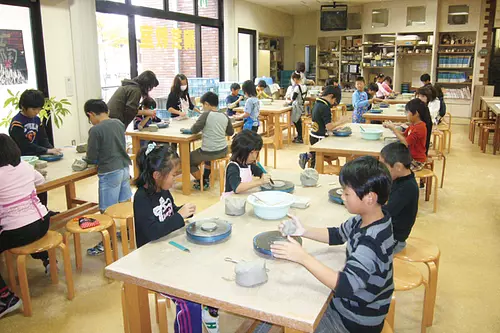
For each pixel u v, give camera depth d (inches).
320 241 69.6
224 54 380.2
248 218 83.5
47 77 218.8
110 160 129.3
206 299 56.0
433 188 198.5
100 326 97.2
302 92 299.0
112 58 267.0
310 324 50.1
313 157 182.5
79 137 239.1
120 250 134.3
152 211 78.4
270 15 449.1
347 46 459.8
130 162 138.2
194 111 243.0
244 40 422.0
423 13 416.8
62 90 227.3
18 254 98.4
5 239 98.6
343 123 178.2
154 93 312.2
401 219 91.1
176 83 230.5
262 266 58.8
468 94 410.0
